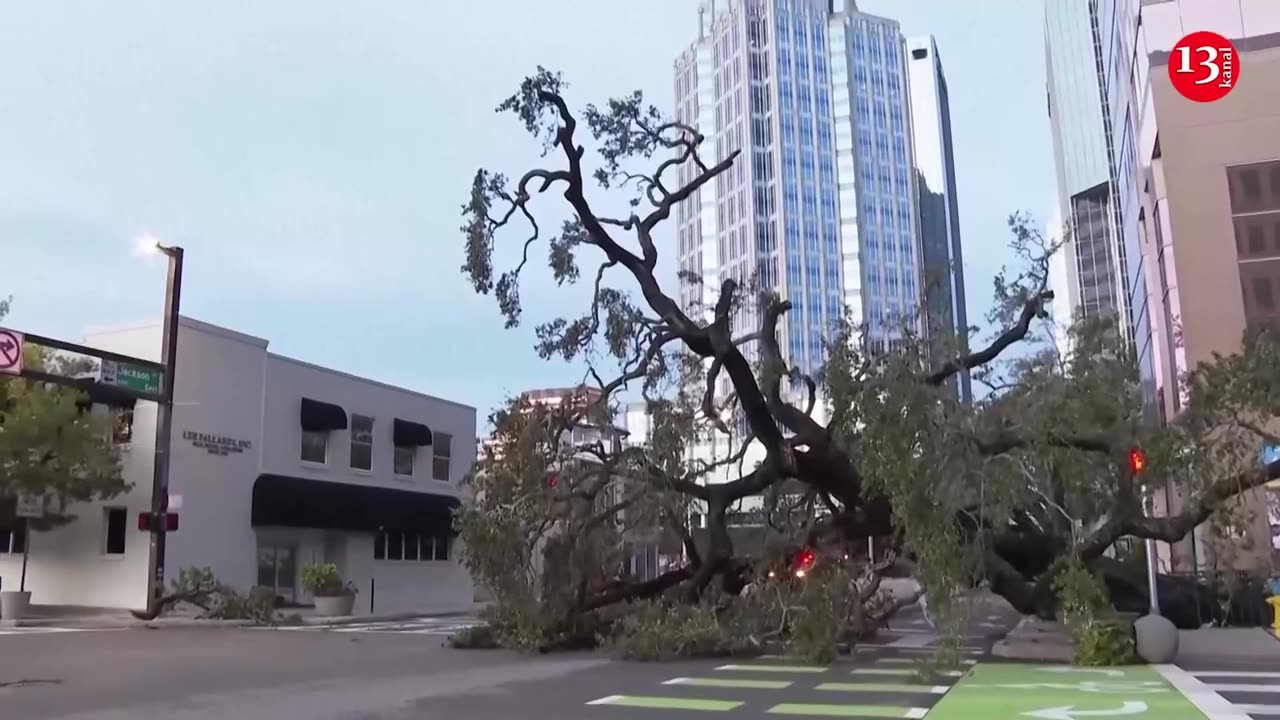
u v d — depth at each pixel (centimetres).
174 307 2695
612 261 2027
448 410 4081
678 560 2375
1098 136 10394
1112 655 1509
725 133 14738
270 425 3206
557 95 1891
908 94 15900
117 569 2883
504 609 1844
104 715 1035
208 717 1023
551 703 1126
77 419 2647
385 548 3669
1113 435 1554
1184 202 3512
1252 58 3556
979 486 1461
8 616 2580
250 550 3088
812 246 14050
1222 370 1545
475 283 1902
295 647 1908
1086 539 1617
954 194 18600
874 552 1956
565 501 1858
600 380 2048
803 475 1870
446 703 1128
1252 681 1302
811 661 1584
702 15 16200
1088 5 10594
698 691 1234
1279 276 3356
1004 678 1345
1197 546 3066
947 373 1734
